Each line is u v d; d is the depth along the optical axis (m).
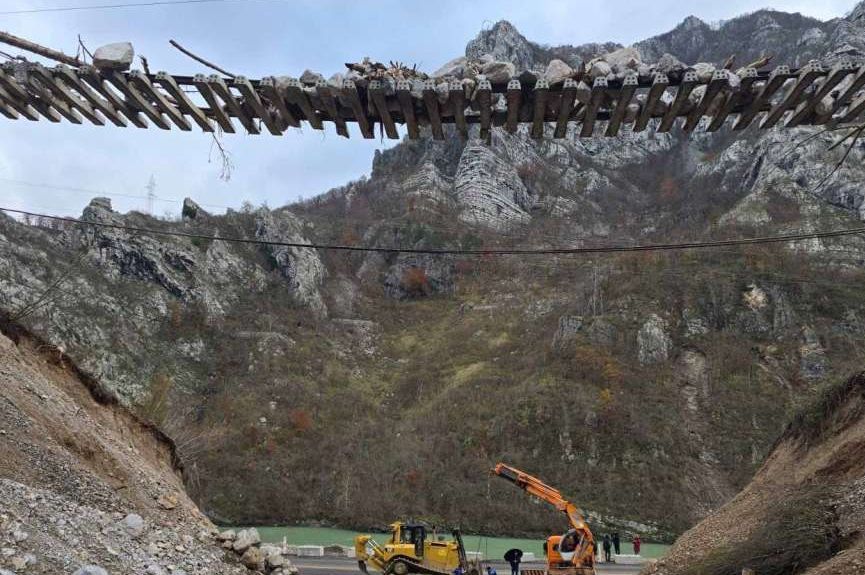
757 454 63.62
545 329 88.06
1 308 15.05
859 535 13.52
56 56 7.96
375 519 56.81
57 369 15.34
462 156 141.88
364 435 70.94
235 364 81.88
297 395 78.44
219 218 111.75
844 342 71.81
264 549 12.53
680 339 78.44
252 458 64.69
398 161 161.88
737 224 88.06
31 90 8.20
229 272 99.94
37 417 11.84
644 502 58.75
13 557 7.60
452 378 84.12
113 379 63.34
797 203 87.31
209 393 74.38
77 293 71.25
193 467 29.88
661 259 89.31
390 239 121.62
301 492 61.19
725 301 80.69
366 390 85.56
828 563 11.70
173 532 11.55
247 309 95.06
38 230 79.44
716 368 73.44
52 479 10.70
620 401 69.88
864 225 79.12
